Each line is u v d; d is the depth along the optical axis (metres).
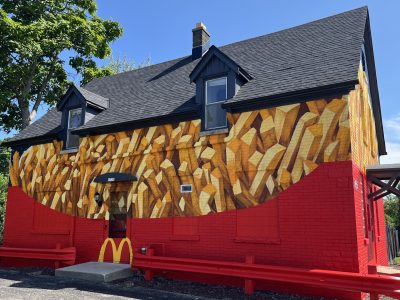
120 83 17.25
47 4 21.97
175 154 11.84
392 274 9.80
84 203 13.42
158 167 12.10
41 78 23.92
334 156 9.16
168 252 11.33
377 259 12.84
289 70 11.09
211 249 10.60
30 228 14.59
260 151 10.24
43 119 16.95
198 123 11.58
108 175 12.88
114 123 13.02
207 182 11.04
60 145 14.62
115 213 12.95
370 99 14.59
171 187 11.71
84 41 22.97
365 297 8.95
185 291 9.47
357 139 10.13
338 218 8.86
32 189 14.97
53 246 13.84
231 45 15.31
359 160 10.20
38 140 15.23
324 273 8.17
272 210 9.82
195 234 10.98
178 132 11.91
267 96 10.06
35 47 19.78
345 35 11.66
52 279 10.95
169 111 12.19
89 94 14.73
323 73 9.95
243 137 10.59
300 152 9.62
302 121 9.73
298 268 8.65
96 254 12.77
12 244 14.88
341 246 8.71
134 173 12.54
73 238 13.39
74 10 23.48
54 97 25.03
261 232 9.88
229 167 10.70
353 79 8.96
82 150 13.88
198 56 16.20
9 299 8.10
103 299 8.34
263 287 9.46
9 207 15.40
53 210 14.19
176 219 11.42
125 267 11.41
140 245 11.93
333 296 8.53
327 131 9.34
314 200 9.23
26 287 9.69
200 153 11.33
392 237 19.67
